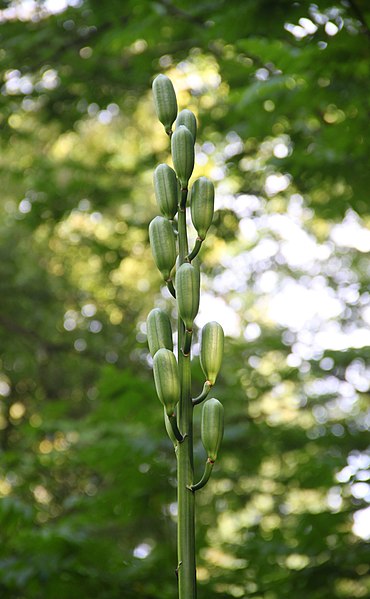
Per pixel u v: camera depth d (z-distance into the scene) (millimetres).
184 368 1843
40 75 7109
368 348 6547
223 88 7121
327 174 5578
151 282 11523
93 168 8523
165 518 5238
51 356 11031
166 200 1944
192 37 6414
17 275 11094
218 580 4770
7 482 7996
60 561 4398
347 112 4770
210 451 1789
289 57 4410
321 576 4484
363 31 4086
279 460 7305
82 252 10617
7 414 11344
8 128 8297
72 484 9453
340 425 6445
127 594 4449
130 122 11180
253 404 7934
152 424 5387
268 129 5941
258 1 4270
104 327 10945
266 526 7676
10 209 11172
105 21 6340
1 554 4590
